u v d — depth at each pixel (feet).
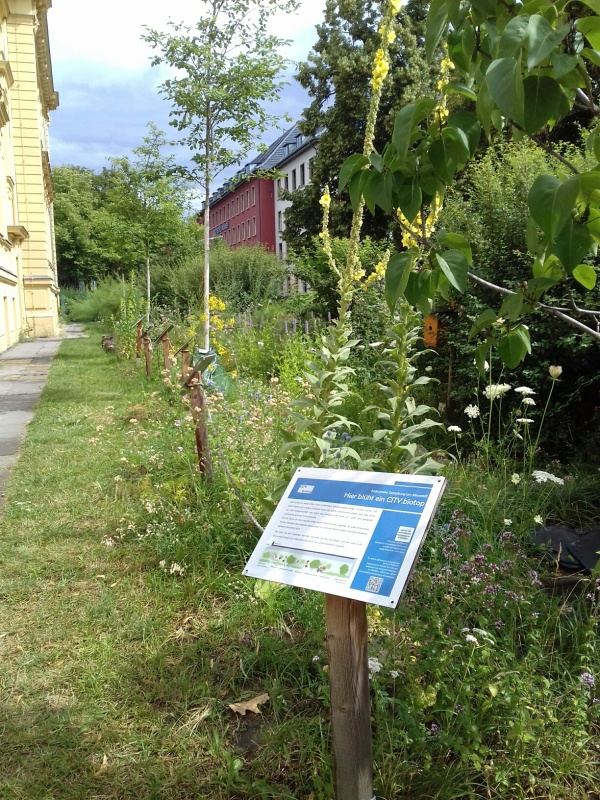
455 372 20.84
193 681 9.76
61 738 8.71
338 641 6.34
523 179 19.63
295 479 6.85
